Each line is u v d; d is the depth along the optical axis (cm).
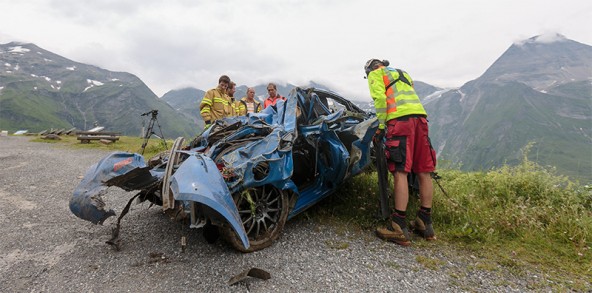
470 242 370
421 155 378
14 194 563
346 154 424
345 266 317
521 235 374
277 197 371
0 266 306
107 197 552
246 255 337
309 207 436
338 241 375
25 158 1051
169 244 360
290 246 360
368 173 552
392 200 470
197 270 304
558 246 351
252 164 337
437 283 288
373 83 383
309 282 286
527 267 315
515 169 530
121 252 340
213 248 352
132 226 412
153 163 425
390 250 354
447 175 628
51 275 291
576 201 438
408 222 421
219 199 279
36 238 371
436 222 421
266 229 359
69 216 450
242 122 449
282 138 381
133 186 328
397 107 371
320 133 424
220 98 731
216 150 379
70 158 1087
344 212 451
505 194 484
